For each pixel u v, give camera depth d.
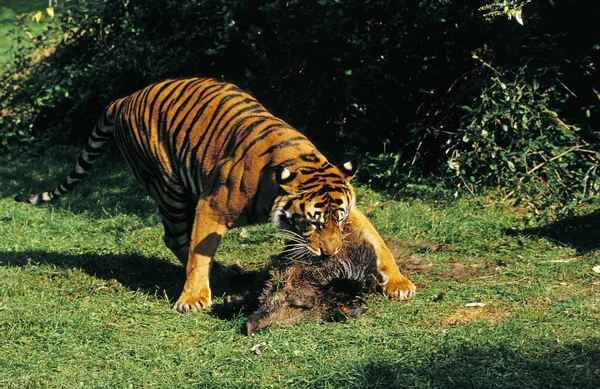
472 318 7.76
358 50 12.88
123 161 14.61
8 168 14.47
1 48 20.14
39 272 9.62
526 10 12.48
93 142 10.09
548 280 8.70
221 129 8.57
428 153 13.05
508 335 7.12
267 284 7.89
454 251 10.06
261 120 8.43
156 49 14.61
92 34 16.14
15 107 15.66
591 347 6.81
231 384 6.56
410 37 12.73
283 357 7.01
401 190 12.43
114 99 15.08
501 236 10.52
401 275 8.57
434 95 12.99
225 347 7.31
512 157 12.01
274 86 13.41
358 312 7.88
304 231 7.84
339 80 13.38
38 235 11.39
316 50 13.34
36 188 13.52
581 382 6.22
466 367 6.57
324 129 13.77
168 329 7.87
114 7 15.64
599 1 12.48
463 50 12.69
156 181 9.27
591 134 12.12
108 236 11.33
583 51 12.73
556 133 12.22
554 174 11.72
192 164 8.77
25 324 7.96
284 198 7.91
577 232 10.38
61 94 15.29
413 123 12.71
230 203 8.23
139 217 12.10
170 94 9.15
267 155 8.12
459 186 11.98
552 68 12.12
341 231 7.98
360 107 13.24
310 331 7.51
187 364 7.06
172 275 9.69
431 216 11.36
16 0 23.39
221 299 8.66
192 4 14.02
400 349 7.02
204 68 14.38
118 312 8.29
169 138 8.97
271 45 13.70
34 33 20.70
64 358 7.29
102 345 7.51
